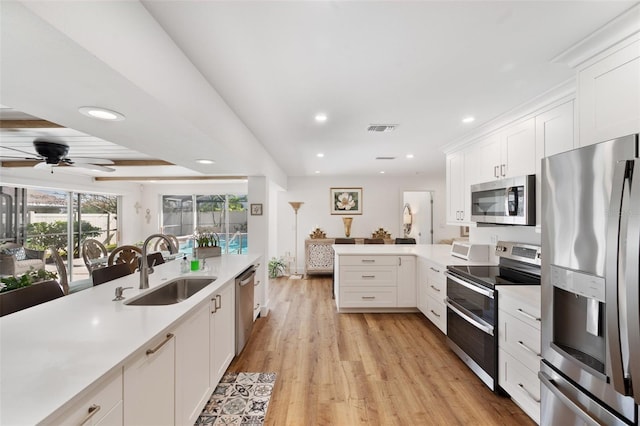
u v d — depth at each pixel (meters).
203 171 3.66
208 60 1.64
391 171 6.15
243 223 7.77
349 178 6.92
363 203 6.91
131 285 2.15
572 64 1.56
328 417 1.95
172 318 1.46
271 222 6.92
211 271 2.68
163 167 5.13
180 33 1.39
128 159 4.31
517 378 1.91
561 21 1.32
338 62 1.68
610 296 1.08
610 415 1.16
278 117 2.62
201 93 1.79
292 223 6.91
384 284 3.94
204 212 7.70
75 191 5.79
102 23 0.97
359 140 3.47
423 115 2.58
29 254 4.94
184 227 7.68
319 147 3.84
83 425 0.91
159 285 2.16
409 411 2.00
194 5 1.19
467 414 1.97
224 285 2.31
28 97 1.28
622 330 1.06
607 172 1.15
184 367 1.60
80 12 0.88
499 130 2.74
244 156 2.81
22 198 4.96
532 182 2.27
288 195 6.93
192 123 1.66
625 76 1.28
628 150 1.08
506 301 2.03
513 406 2.05
